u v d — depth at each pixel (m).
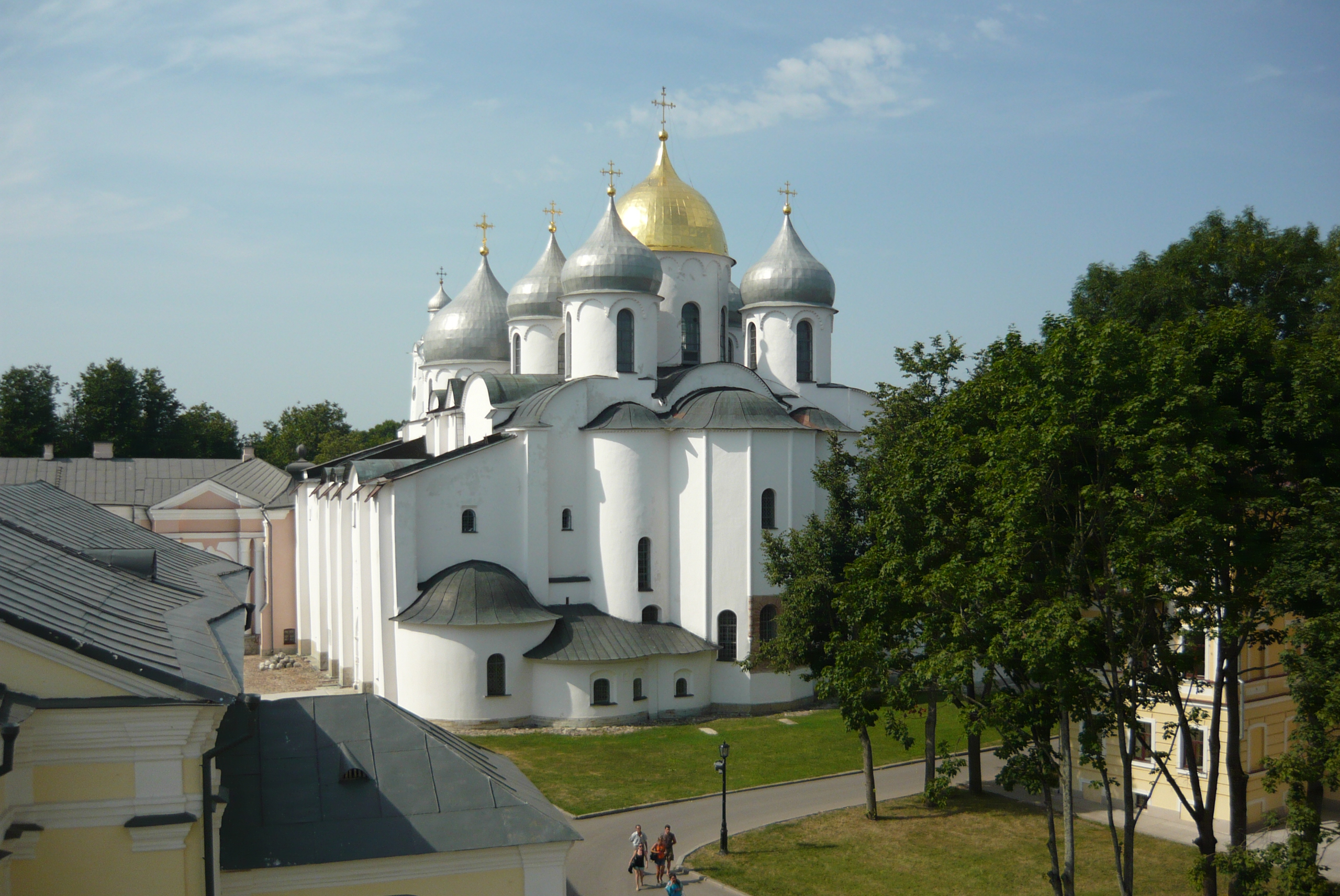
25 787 14.70
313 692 59.44
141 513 76.31
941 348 41.03
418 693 50.59
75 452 103.25
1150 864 34.06
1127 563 23.97
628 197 65.75
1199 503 23.30
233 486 77.00
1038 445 25.23
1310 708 23.66
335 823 19.12
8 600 15.19
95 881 15.00
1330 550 22.84
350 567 60.22
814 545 41.84
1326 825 37.78
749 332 65.94
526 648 51.41
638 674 52.38
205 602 23.34
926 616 31.27
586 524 56.12
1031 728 28.98
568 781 42.94
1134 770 40.16
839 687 36.00
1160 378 24.39
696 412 55.19
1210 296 51.59
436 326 78.12
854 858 35.22
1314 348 26.86
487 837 19.36
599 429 55.16
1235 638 26.11
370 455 69.06
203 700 15.12
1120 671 32.22
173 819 15.24
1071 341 25.70
